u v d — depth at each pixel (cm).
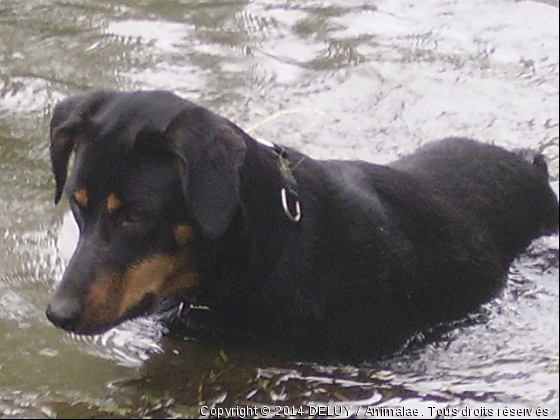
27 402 625
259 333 689
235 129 641
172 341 701
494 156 872
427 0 1316
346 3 1305
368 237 711
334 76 1119
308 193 690
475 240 800
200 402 634
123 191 595
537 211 883
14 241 811
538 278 835
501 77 1136
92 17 1246
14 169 919
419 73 1135
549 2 1312
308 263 680
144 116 602
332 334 693
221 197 583
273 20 1254
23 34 1191
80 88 1074
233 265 654
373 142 1003
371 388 662
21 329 705
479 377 685
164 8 1281
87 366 668
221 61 1145
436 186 809
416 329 748
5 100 1038
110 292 598
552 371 691
